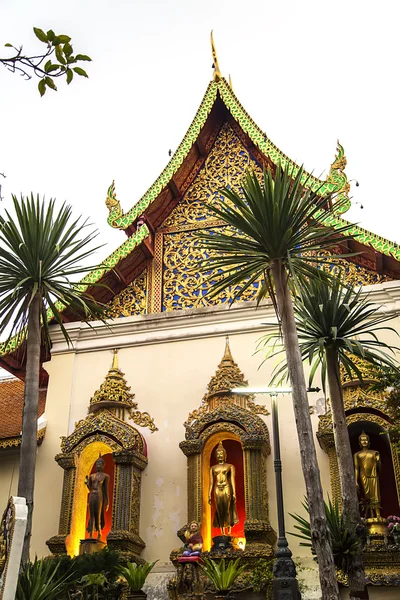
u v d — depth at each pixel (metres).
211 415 17.48
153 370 19.42
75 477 17.88
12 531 9.73
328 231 13.94
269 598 15.02
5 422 20.30
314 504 11.38
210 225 21.70
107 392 19.06
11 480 19.11
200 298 20.45
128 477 17.44
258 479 16.56
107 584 13.70
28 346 14.67
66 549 16.88
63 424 19.30
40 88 7.31
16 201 15.87
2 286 15.55
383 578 14.63
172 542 17.11
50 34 7.13
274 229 13.12
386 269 19.34
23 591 11.90
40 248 15.70
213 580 14.57
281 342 18.50
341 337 15.13
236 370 18.48
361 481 16.25
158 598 16.27
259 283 20.00
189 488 17.06
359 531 13.23
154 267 21.41
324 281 14.05
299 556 16.08
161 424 18.64
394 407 14.89
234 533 17.50
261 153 21.75
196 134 21.84
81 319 20.84
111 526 17.97
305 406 12.11
